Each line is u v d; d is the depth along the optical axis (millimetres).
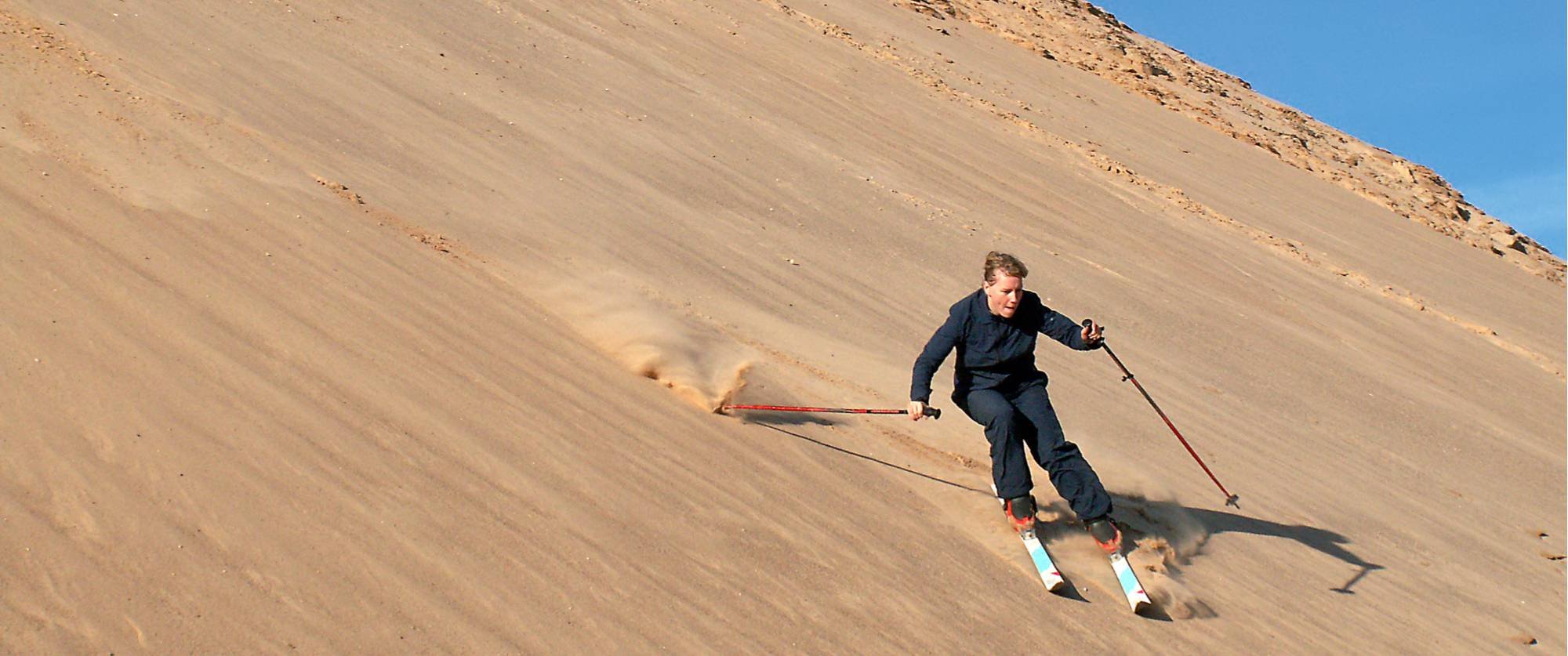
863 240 11523
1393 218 24625
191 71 9305
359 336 5176
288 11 12359
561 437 4770
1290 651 4941
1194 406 8977
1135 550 5523
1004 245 12867
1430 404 11469
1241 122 30422
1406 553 6840
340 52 11703
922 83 21469
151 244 5477
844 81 19547
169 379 4203
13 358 3986
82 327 4383
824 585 4242
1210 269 14844
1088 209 16109
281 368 4586
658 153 12195
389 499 3869
